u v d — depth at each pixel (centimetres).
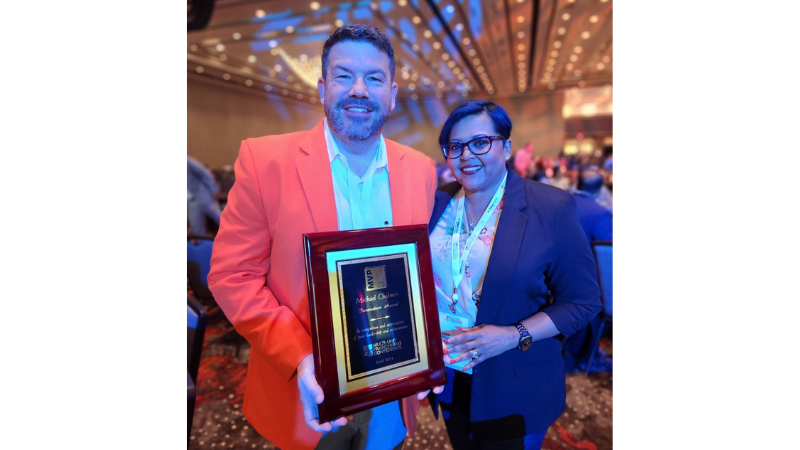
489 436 93
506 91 1606
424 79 1323
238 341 279
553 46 958
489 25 795
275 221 79
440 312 98
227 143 1226
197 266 278
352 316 66
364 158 81
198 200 367
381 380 68
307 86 1270
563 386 96
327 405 63
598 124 1922
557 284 91
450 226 99
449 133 89
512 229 87
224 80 1129
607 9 725
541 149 1645
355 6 667
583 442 186
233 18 689
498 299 87
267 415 87
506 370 91
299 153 80
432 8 697
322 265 63
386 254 70
